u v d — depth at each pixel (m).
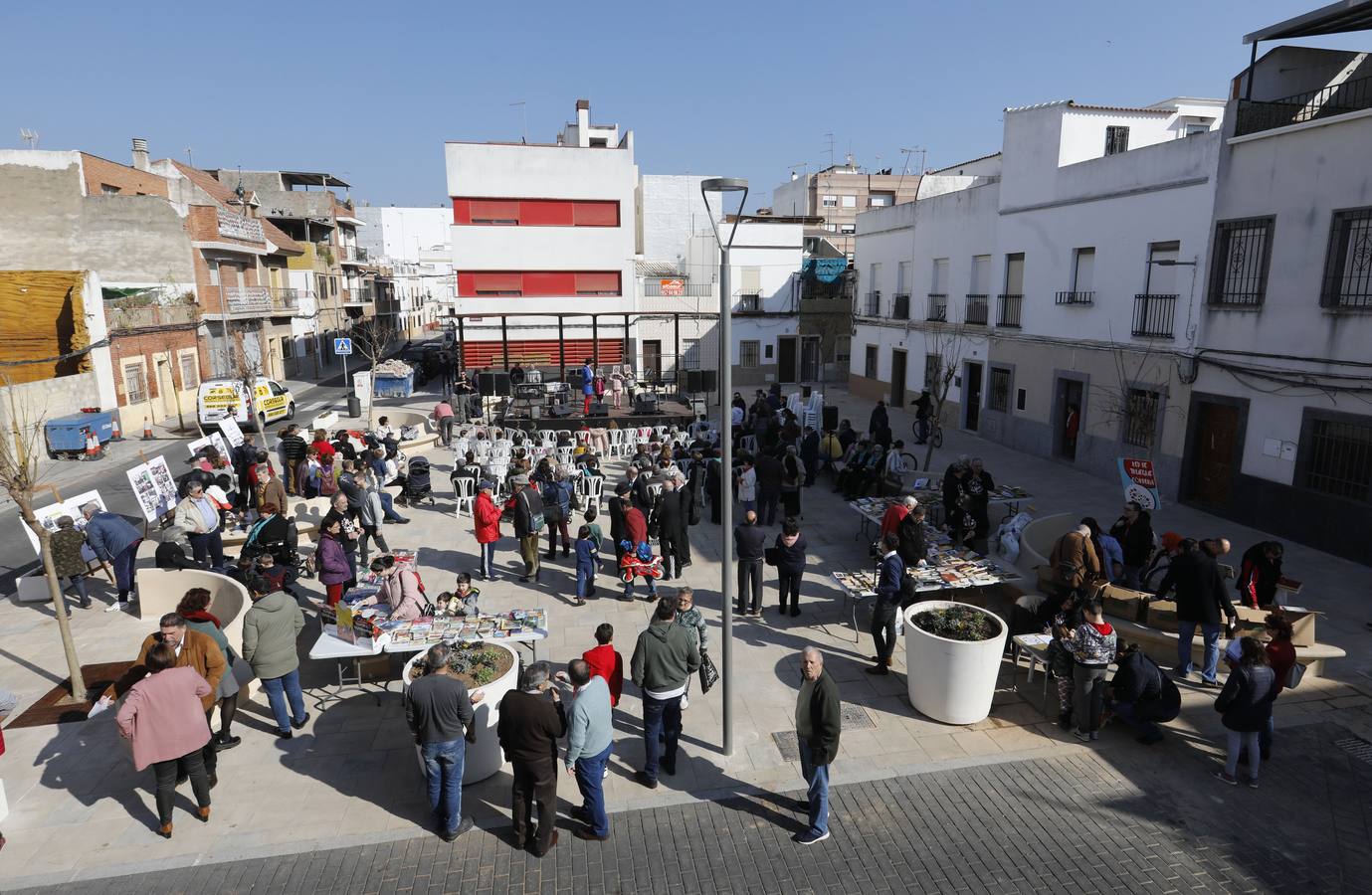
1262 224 13.84
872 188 57.28
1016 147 20.97
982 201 22.78
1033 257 20.50
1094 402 18.23
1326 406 12.70
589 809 6.13
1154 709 7.37
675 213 44.38
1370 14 12.64
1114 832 6.23
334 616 8.63
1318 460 12.96
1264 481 13.84
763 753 7.35
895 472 15.73
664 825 6.36
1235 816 6.43
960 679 7.61
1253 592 9.33
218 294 32.94
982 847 6.07
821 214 56.56
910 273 27.70
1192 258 15.31
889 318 29.11
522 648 9.26
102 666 9.18
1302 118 14.36
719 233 6.64
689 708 8.13
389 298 67.69
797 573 10.15
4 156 29.34
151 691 6.00
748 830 6.29
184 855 6.00
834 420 20.53
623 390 27.91
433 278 88.56
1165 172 15.93
